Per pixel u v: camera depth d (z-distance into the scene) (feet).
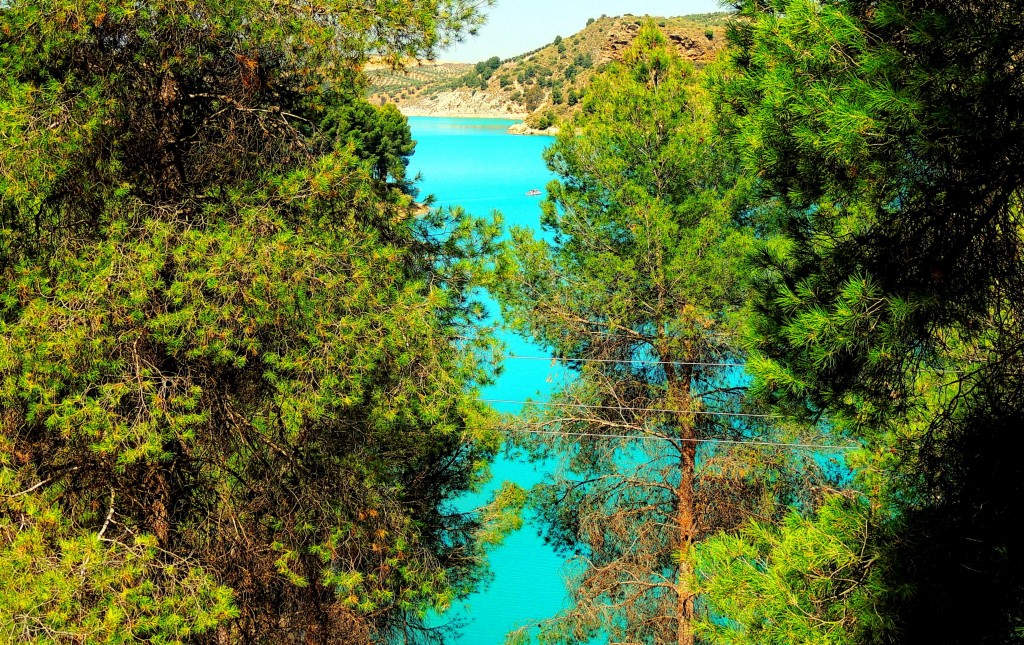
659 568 50.11
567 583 49.90
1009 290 17.65
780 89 18.02
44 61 25.96
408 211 32.71
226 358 25.54
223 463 29.04
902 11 16.14
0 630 18.93
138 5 25.77
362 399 27.89
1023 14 15.75
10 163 23.40
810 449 44.80
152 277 24.59
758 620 21.31
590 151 49.29
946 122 15.37
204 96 29.73
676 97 47.75
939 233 17.51
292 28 27.35
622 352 51.11
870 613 19.39
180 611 23.57
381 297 27.68
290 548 27.84
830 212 20.70
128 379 24.36
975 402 18.80
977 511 18.30
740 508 45.96
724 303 45.50
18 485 23.88
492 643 50.88
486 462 35.27
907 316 17.49
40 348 22.91
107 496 26.81
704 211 46.37
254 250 25.35
